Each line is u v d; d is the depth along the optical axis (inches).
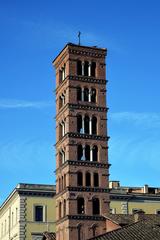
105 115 5068.9
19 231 5743.1
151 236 3437.5
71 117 4936.0
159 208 6338.6
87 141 4936.0
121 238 3543.3
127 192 6240.2
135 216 4468.5
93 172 4872.0
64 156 4970.5
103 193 4852.4
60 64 5300.2
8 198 6299.2
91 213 4749.0
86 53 5162.4
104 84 5152.6
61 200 4889.3
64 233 4719.5
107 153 4975.4
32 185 5920.3
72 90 5012.3
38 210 5890.8
